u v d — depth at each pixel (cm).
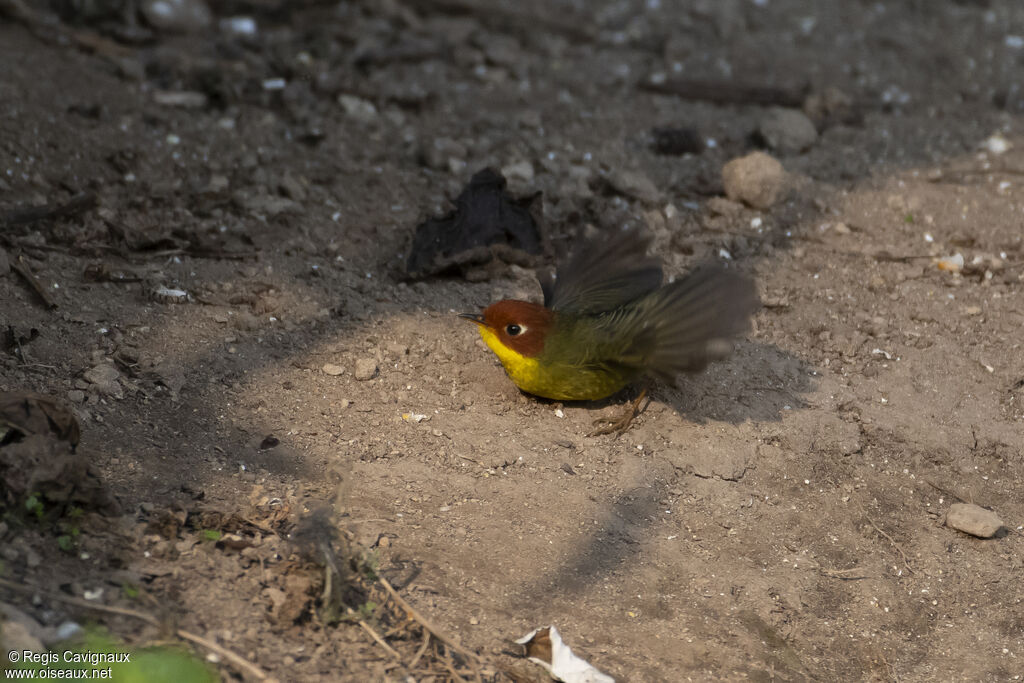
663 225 1231
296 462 815
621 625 724
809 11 1961
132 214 1107
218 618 629
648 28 1833
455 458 854
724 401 956
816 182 1351
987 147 1459
